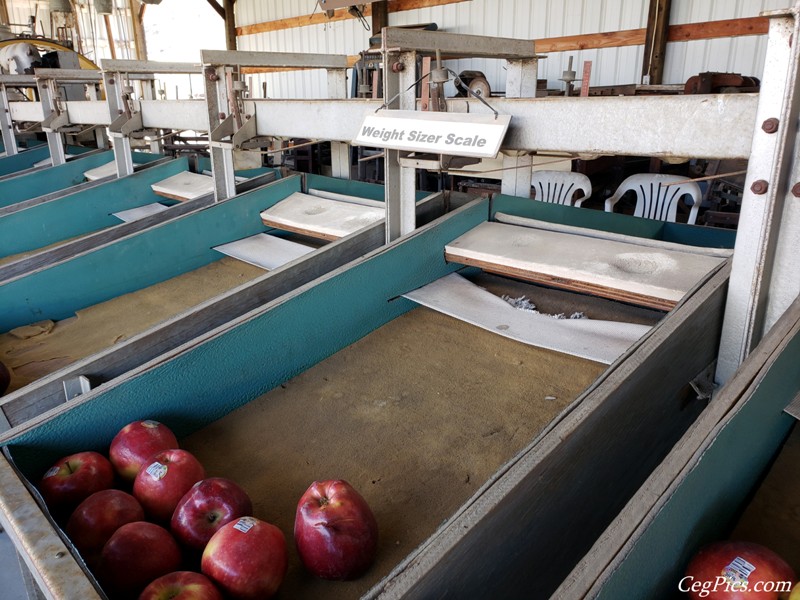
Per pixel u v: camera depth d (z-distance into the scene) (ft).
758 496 3.15
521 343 5.25
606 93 15.14
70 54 17.87
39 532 2.79
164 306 7.11
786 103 3.34
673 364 3.60
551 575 3.12
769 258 3.78
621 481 3.49
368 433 4.26
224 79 7.97
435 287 6.00
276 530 2.95
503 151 5.35
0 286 6.61
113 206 11.01
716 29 16.56
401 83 5.65
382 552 3.26
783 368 3.15
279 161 13.02
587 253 5.55
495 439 4.09
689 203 13.87
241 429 4.41
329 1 14.47
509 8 20.81
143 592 2.68
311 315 5.03
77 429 3.81
